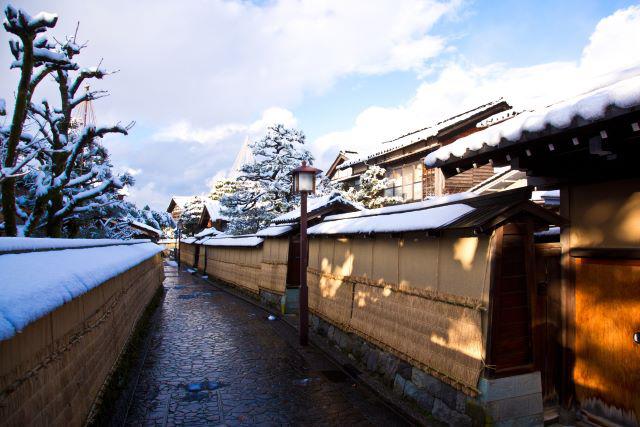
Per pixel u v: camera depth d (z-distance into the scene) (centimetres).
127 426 614
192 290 2386
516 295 562
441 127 1700
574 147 461
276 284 1650
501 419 529
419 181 1953
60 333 412
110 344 700
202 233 4303
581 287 564
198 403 703
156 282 1961
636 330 492
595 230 544
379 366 805
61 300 353
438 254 655
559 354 584
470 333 566
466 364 567
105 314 660
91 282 484
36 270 371
